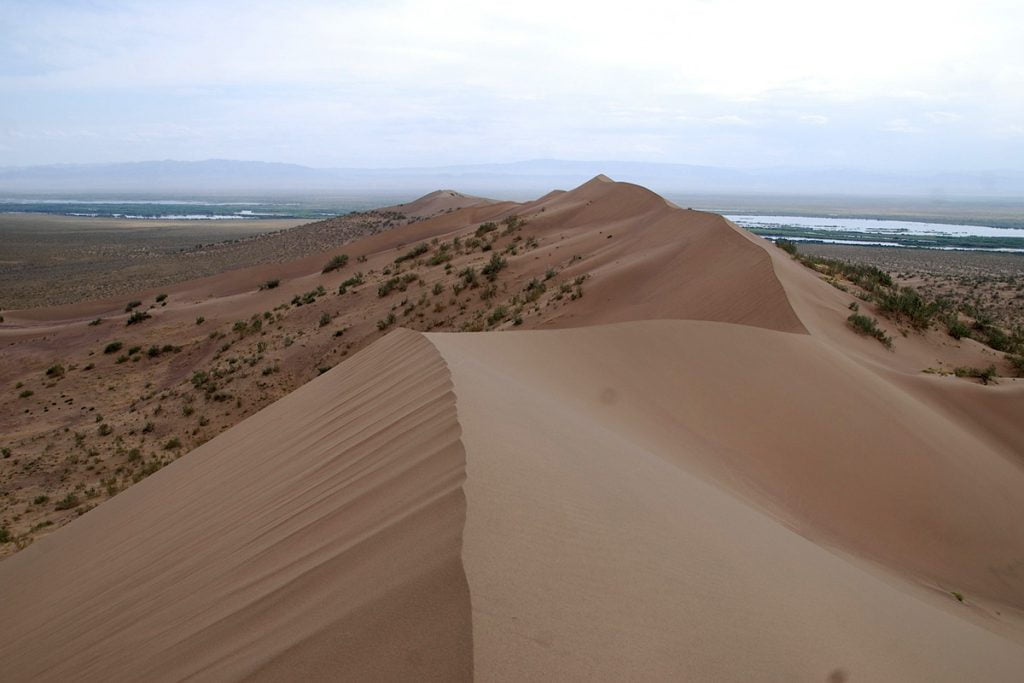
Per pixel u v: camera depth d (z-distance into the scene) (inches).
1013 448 516.4
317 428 358.6
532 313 1056.2
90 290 2556.6
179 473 444.5
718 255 959.0
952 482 407.8
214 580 214.1
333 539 191.6
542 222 1839.3
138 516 382.3
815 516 354.3
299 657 131.1
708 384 471.5
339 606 144.8
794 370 506.6
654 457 303.3
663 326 553.9
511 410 277.1
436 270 1555.1
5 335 1694.1
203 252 3550.7
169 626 196.2
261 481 312.2
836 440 426.9
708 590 164.7
